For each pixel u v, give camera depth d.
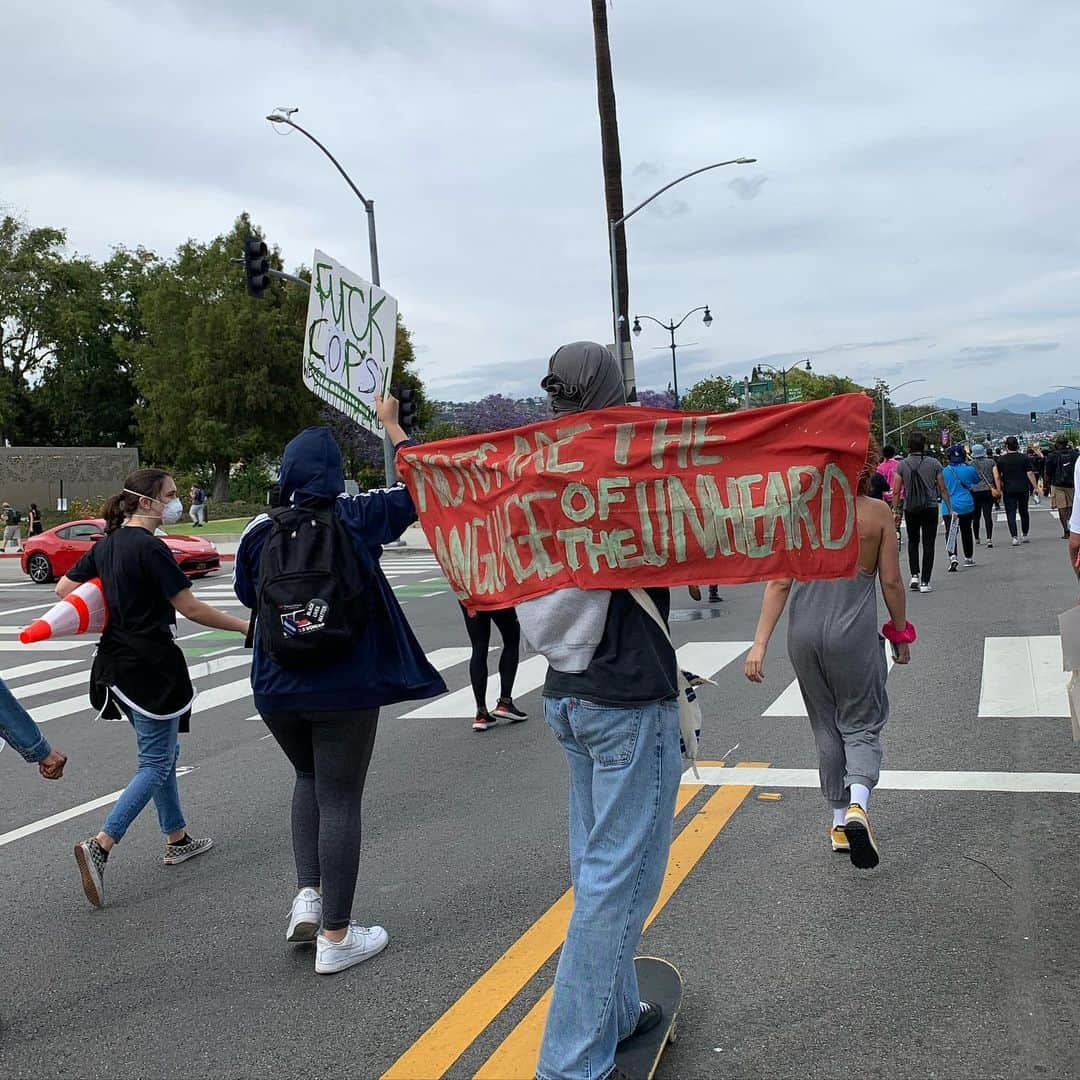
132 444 70.75
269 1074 3.17
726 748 6.44
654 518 2.86
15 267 64.31
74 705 10.03
